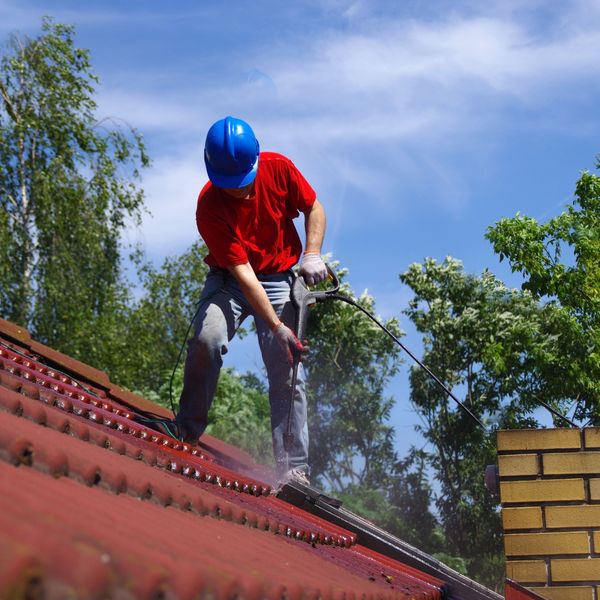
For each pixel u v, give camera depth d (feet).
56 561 3.47
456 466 68.74
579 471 11.89
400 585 11.62
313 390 73.26
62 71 76.59
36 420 8.52
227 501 10.64
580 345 59.88
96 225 75.25
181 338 83.92
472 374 68.54
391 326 72.49
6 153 73.46
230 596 4.73
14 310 71.36
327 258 72.59
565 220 60.13
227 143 15.24
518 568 11.76
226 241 15.52
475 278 69.36
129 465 8.74
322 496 16.65
